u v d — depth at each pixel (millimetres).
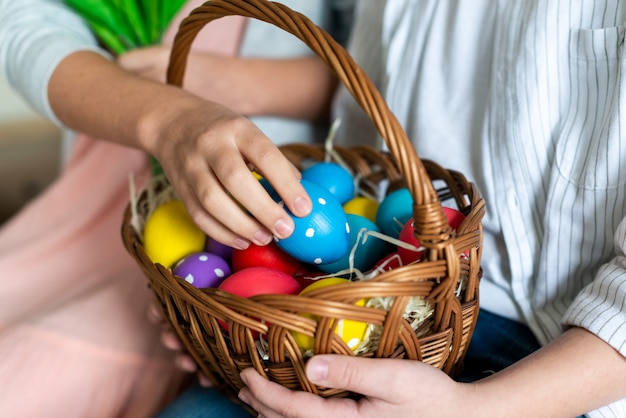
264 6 520
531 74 630
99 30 951
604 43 587
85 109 748
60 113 808
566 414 535
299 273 625
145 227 685
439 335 525
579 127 613
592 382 532
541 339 647
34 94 825
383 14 785
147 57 882
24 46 859
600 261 631
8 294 953
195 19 610
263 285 551
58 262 990
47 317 853
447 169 671
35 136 1505
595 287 570
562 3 613
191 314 547
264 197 531
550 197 627
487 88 694
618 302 542
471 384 530
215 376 649
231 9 556
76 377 804
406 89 751
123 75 746
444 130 720
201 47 998
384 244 637
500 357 669
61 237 1002
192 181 571
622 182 583
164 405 850
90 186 1037
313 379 486
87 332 840
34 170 1505
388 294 466
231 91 939
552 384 528
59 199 1052
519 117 640
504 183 665
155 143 641
